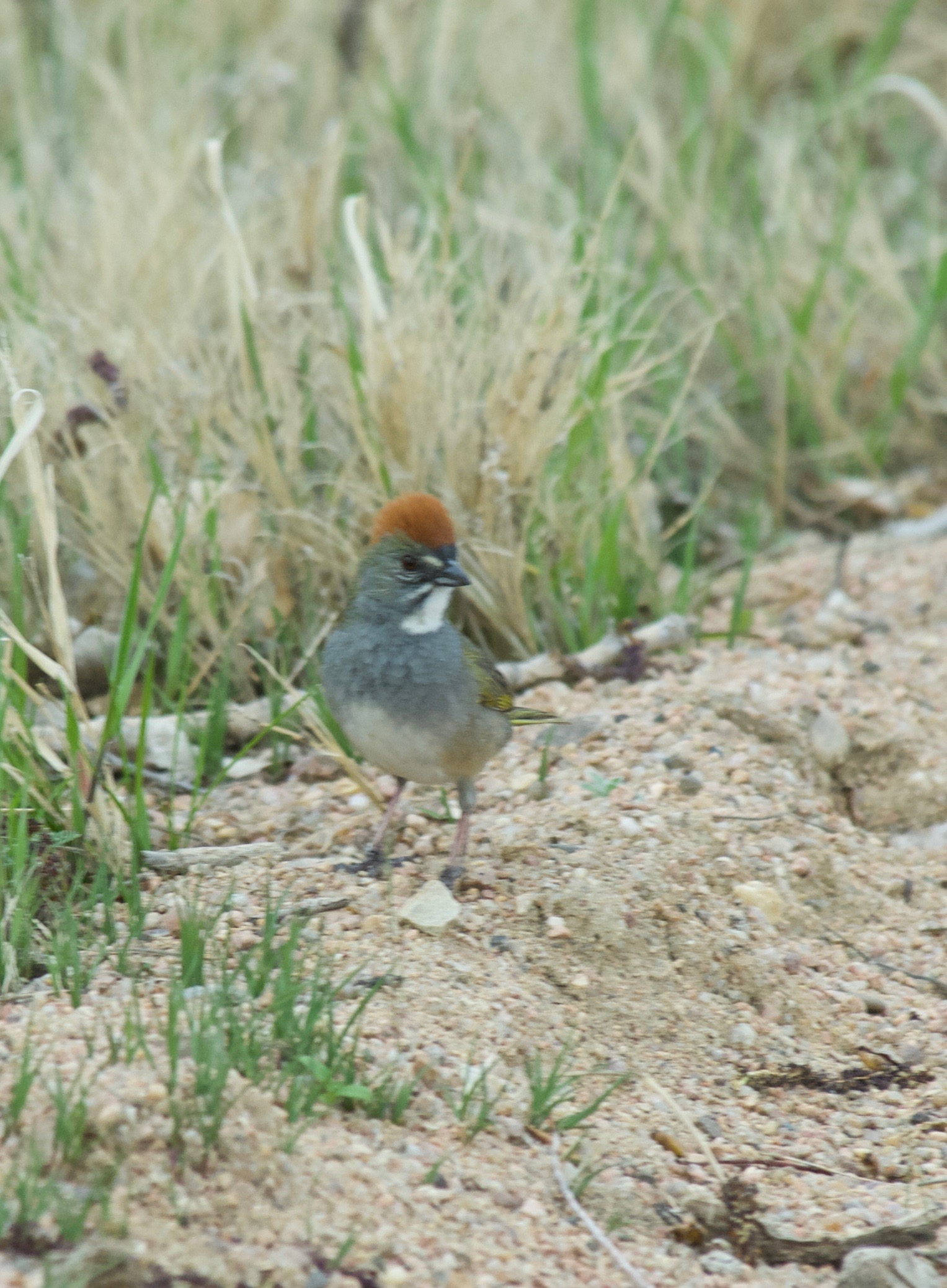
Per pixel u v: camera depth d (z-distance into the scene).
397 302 12.05
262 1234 5.94
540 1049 7.50
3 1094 6.31
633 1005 8.04
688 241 15.05
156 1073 6.41
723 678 11.24
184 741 10.40
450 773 8.57
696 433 14.52
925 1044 8.05
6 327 11.29
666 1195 6.73
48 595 10.94
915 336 14.69
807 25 19.30
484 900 8.47
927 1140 7.25
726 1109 7.46
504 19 18.36
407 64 17.67
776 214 15.92
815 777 10.38
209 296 13.60
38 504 8.44
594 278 13.05
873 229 15.49
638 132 12.73
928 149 18.09
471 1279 5.95
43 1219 5.73
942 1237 6.55
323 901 8.31
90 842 8.55
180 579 10.75
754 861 9.12
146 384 11.53
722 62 17.89
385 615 8.34
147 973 7.46
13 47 17.03
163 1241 5.78
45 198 14.63
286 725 10.52
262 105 16.86
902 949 8.88
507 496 11.34
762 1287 6.25
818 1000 8.32
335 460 12.07
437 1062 7.12
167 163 14.69
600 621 11.87
